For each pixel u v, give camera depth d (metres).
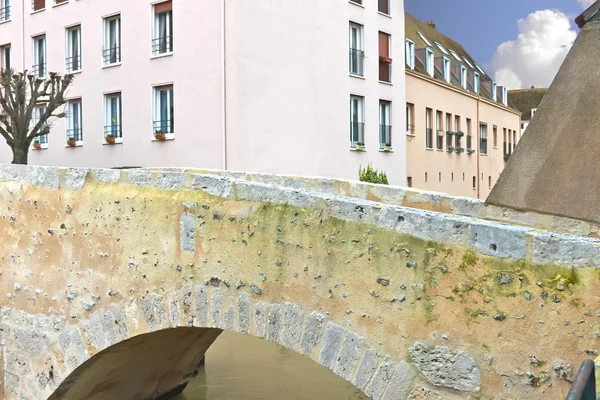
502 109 44.09
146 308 6.29
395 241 4.50
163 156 21.17
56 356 7.30
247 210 5.43
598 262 3.64
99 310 6.77
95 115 23.41
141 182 6.41
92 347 6.90
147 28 21.50
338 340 4.80
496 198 5.47
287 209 5.14
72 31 24.77
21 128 20.98
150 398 9.73
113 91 22.73
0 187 7.92
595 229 4.84
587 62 5.14
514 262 3.96
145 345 8.01
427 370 4.34
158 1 21.16
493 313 4.04
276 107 20.30
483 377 4.08
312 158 21.38
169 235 6.07
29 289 7.57
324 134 21.89
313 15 21.39
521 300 3.93
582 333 3.69
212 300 5.69
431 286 4.32
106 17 23.06
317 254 4.93
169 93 21.31
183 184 6.02
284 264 5.15
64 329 7.18
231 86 19.50
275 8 20.25
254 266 5.36
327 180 8.10
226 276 5.57
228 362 12.77
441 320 4.27
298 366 12.55
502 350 4.00
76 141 24.41
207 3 19.86
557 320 3.78
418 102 30.19
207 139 19.97
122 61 22.31
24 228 7.63
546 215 5.13
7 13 27.42
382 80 25.70
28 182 7.61
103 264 6.72
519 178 5.36
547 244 3.82
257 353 13.51
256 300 5.35
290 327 5.10
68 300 7.12
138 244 6.36
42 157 25.78
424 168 30.75
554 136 5.21
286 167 20.58
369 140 24.41
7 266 7.85
